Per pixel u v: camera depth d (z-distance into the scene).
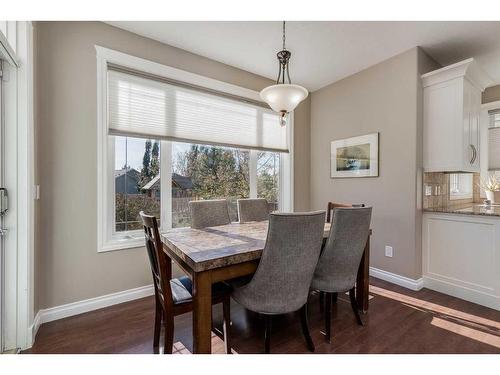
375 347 1.70
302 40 2.53
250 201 2.79
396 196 2.81
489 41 2.54
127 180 2.48
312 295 2.63
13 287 1.68
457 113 2.50
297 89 1.84
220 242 1.72
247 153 3.37
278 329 1.93
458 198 3.47
